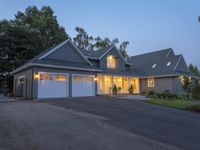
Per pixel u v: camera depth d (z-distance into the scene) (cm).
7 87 3356
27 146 547
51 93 1869
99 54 2745
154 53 3469
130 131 743
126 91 2895
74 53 2231
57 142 588
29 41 3400
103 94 2470
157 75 2847
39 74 1814
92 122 852
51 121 843
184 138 685
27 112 1037
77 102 1482
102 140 624
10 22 3616
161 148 576
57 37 3916
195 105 1408
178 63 2933
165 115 1109
